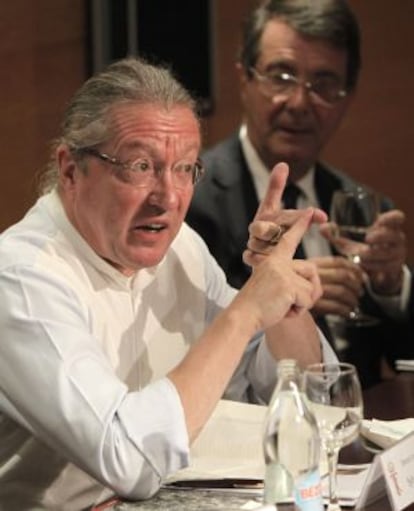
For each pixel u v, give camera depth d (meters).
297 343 3.85
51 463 3.37
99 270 3.49
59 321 3.17
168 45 7.04
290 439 2.75
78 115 3.32
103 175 3.29
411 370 4.54
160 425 3.01
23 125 6.76
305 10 5.41
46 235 3.43
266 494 2.80
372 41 7.59
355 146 7.67
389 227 5.36
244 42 5.57
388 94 7.59
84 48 6.98
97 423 3.00
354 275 5.11
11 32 6.67
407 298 5.52
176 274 3.83
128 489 2.99
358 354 5.48
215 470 3.15
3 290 3.23
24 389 3.12
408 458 2.88
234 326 3.21
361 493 2.82
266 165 5.49
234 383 3.96
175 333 3.77
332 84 5.48
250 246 3.66
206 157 5.52
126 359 3.58
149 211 3.31
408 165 7.61
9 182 6.73
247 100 5.53
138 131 3.24
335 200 5.31
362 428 3.38
